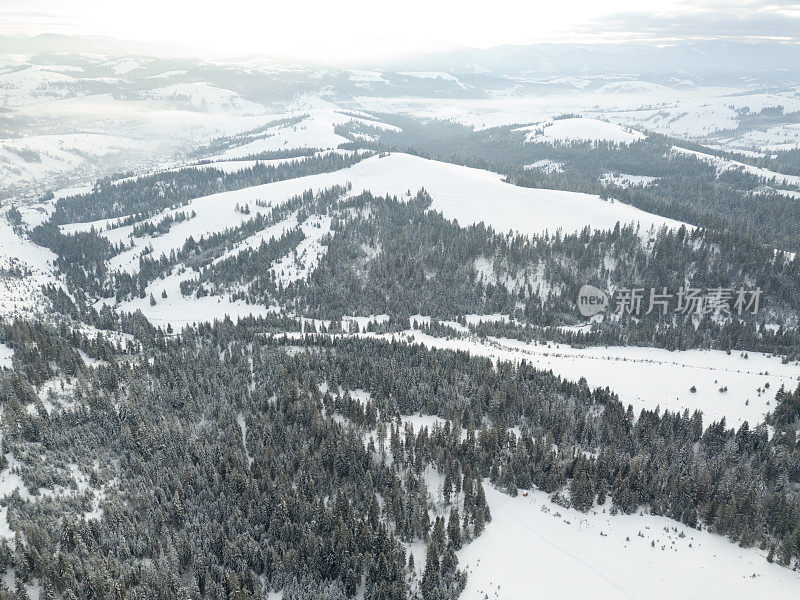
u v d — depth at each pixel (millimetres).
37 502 90750
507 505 97375
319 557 81938
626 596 77125
